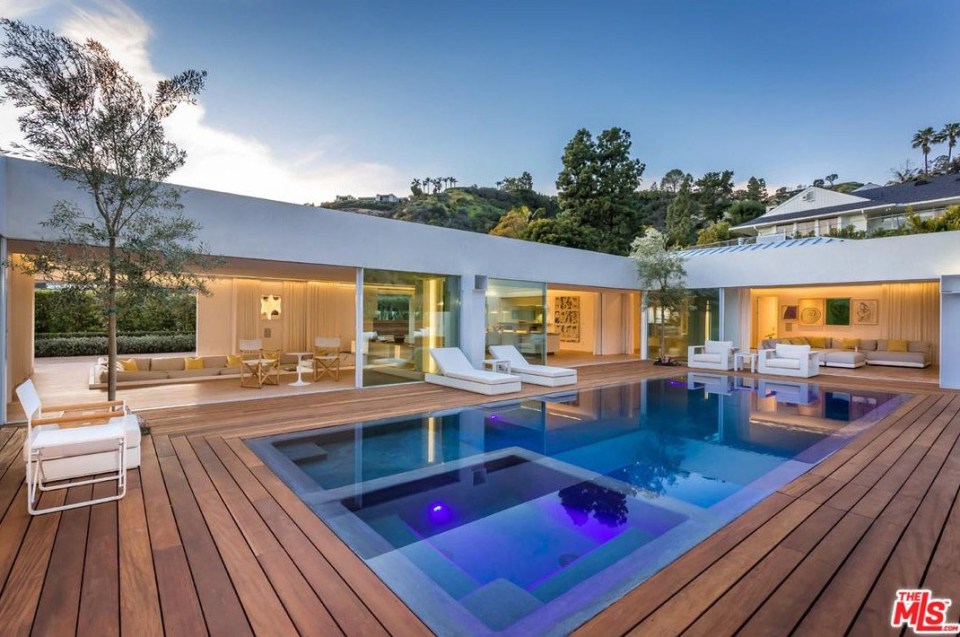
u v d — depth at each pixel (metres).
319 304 13.52
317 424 6.11
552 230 27.36
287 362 11.10
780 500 3.64
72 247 5.41
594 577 2.66
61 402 7.24
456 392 8.68
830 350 13.86
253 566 2.59
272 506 3.45
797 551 2.80
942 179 25.78
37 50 4.61
